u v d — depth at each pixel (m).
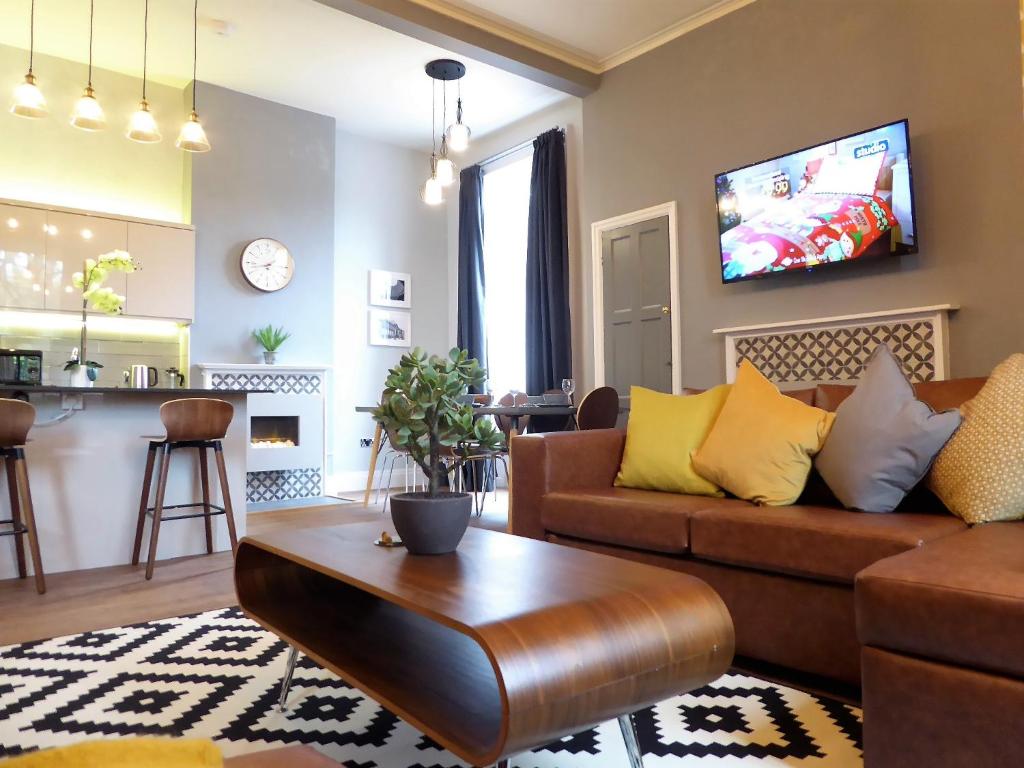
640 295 5.09
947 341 3.58
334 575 1.58
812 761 1.58
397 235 7.14
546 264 6.03
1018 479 1.94
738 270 4.38
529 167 6.63
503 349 6.89
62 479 3.53
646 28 4.86
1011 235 3.39
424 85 5.83
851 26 3.99
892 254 3.69
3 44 5.16
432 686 1.41
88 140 5.48
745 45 4.48
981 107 3.50
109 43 5.14
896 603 1.42
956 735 1.33
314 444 6.07
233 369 5.73
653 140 5.00
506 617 1.21
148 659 2.26
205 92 5.80
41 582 3.10
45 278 5.00
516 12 4.64
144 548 3.73
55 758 0.38
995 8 3.46
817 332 4.07
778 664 2.12
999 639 1.29
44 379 5.25
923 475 2.16
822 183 3.97
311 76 5.68
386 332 6.98
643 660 1.25
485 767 1.09
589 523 2.65
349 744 1.67
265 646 2.39
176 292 5.50
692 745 1.66
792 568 2.01
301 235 6.25
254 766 0.66
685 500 2.54
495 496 6.08
